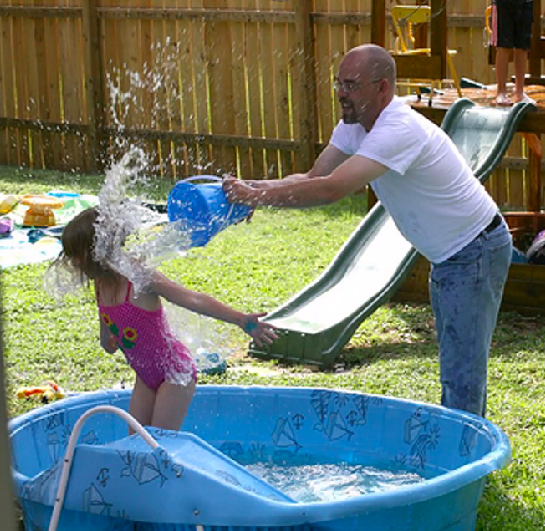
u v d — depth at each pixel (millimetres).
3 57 17938
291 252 11250
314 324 7652
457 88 10633
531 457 5539
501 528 4656
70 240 4762
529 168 10828
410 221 5082
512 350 7754
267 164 15453
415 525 4129
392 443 5504
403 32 13781
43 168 17891
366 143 4703
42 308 8914
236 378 7090
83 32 16703
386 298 8008
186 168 16188
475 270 5035
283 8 14805
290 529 3924
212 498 3877
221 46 15430
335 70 14625
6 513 1689
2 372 1661
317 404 5746
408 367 7332
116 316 4746
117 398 5492
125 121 16766
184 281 9820
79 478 4051
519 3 9641
